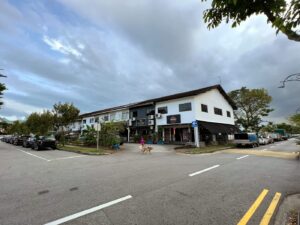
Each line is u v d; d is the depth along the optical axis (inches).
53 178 309.6
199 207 184.4
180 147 877.2
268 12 146.9
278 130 2102.6
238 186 254.2
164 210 177.8
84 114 1859.0
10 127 2369.6
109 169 379.6
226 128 1173.7
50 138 898.1
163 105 1143.0
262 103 1590.8
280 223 153.3
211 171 353.1
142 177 306.5
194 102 1002.1
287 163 452.1
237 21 164.6
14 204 198.1
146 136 1198.3
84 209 182.4
